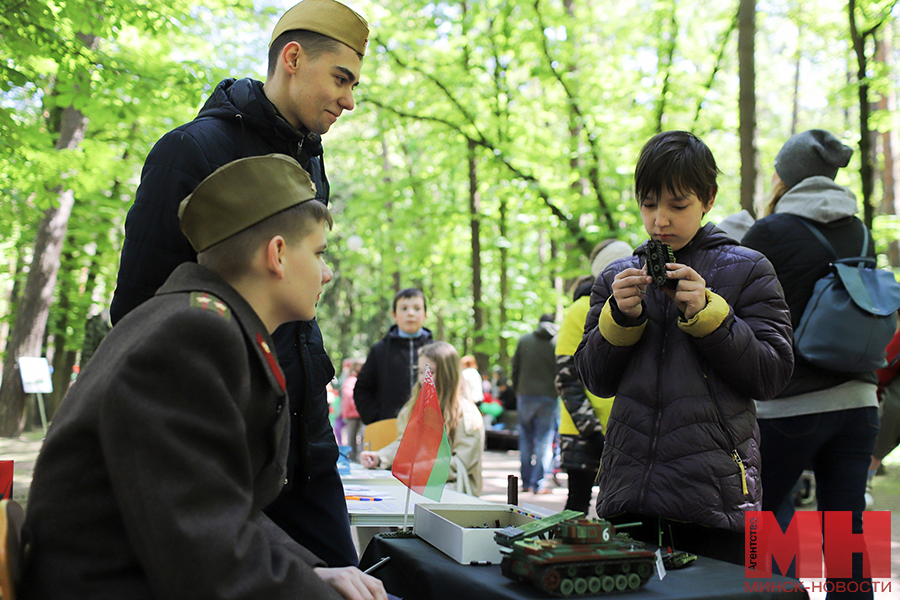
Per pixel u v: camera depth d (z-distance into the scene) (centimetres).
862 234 326
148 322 147
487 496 850
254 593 139
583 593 155
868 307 294
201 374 142
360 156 2217
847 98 1060
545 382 874
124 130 920
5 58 588
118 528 143
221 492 141
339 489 261
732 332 215
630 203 1380
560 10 1423
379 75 1502
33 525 143
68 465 142
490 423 1548
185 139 226
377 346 589
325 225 179
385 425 482
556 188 1453
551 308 1917
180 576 133
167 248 219
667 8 1401
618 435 233
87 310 1733
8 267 1716
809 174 348
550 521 172
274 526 180
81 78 598
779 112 2506
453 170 1780
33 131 624
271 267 166
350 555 254
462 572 173
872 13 974
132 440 136
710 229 248
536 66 1466
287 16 245
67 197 1166
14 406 1327
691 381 223
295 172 175
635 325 228
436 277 2577
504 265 2036
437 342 448
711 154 240
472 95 1468
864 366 299
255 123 238
